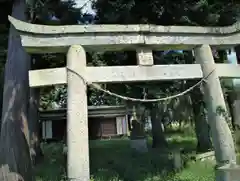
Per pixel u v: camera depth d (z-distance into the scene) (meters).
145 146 16.05
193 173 9.53
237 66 7.77
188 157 11.62
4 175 8.01
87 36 7.04
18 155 8.34
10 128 8.56
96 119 27.64
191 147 16.47
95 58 12.41
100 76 6.81
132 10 10.66
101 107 25.73
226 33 7.95
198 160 11.38
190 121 21.80
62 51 7.20
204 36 7.84
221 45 8.00
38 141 14.22
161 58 13.10
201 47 7.78
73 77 6.66
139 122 18.09
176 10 10.52
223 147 6.95
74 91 6.55
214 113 7.24
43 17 11.24
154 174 9.74
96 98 23.64
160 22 11.03
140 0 10.27
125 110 26.38
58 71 6.77
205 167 10.16
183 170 10.05
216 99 7.30
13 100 8.91
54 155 14.45
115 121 27.66
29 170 8.52
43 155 14.02
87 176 6.18
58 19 11.79
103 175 9.53
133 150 15.37
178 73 7.37
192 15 10.93
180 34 7.64
